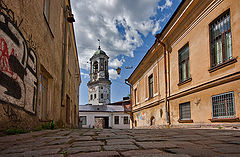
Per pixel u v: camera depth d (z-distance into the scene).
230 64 6.06
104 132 5.01
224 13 6.55
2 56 3.73
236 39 5.85
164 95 11.52
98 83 51.59
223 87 6.34
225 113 6.23
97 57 53.22
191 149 2.27
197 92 7.88
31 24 5.52
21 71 4.72
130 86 22.17
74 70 19.05
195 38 8.21
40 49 6.44
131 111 21.02
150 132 4.98
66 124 12.45
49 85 8.05
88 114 37.19
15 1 4.41
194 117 8.02
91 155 1.98
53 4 8.41
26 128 4.98
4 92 3.76
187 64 9.09
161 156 1.87
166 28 10.75
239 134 4.04
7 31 4.00
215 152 2.07
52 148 2.44
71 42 14.62
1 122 3.63
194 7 8.11
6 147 2.61
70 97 15.04
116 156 1.94
